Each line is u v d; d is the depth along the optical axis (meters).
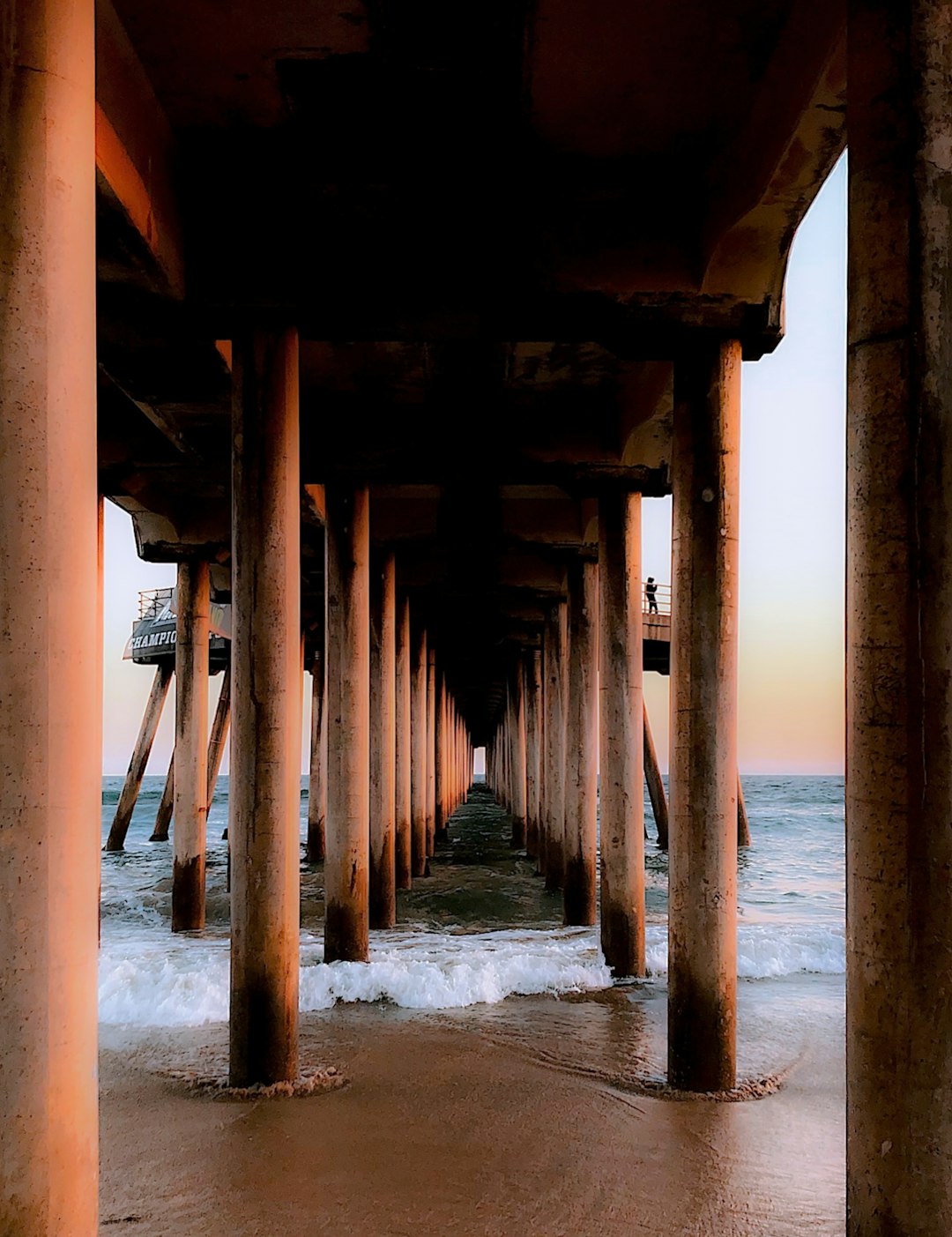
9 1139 2.65
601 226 5.91
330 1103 5.58
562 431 9.25
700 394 5.95
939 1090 2.87
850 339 3.20
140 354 6.55
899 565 3.00
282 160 5.73
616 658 9.18
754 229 5.45
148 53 4.88
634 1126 5.25
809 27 4.34
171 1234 4.03
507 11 4.55
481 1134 5.13
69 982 2.77
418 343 7.37
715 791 5.80
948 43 3.02
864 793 3.06
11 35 2.82
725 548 5.86
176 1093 5.78
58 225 2.84
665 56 4.83
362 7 4.52
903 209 3.03
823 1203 4.36
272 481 5.83
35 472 2.77
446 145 5.61
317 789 20.78
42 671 2.75
